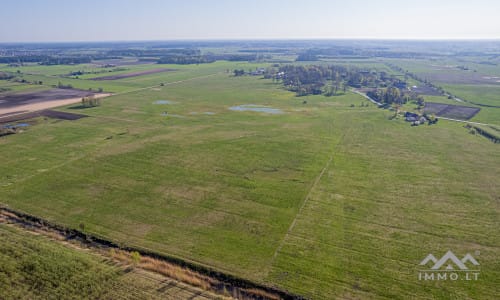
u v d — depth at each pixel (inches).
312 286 1200.8
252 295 1178.6
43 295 1134.4
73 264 1289.4
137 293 1157.1
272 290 1188.5
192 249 1407.5
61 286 1172.5
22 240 1453.0
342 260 1337.4
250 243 1446.9
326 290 1181.1
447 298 1143.0
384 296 1154.0
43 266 1269.7
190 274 1273.4
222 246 1427.2
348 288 1190.3
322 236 1497.3
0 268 1261.1
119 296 1138.0
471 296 1152.8
